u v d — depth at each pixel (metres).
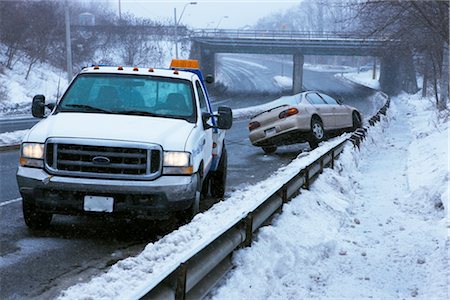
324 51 80.00
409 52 32.38
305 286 5.52
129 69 8.14
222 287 4.79
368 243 7.14
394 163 14.39
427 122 25.94
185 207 6.57
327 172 10.41
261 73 126.00
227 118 7.93
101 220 7.65
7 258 5.84
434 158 12.34
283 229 6.70
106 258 6.00
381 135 20.83
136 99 7.57
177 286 4.04
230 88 89.56
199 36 81.25
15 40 49.88
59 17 58.12
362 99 67.56
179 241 5.77
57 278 5.30
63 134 6.37
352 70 152.75
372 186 11.29
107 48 68.06
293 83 83.19
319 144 16.39
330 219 7.97
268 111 16.50
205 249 4.57
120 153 6.28
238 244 5.40
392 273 6.00
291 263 5.96
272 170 13.56
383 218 8.48
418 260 6.31
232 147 19.12
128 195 6.27
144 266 5.02
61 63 56.34
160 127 6.77
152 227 7.31
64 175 6.27
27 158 6.39
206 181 9.70
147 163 6.30
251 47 80.88
